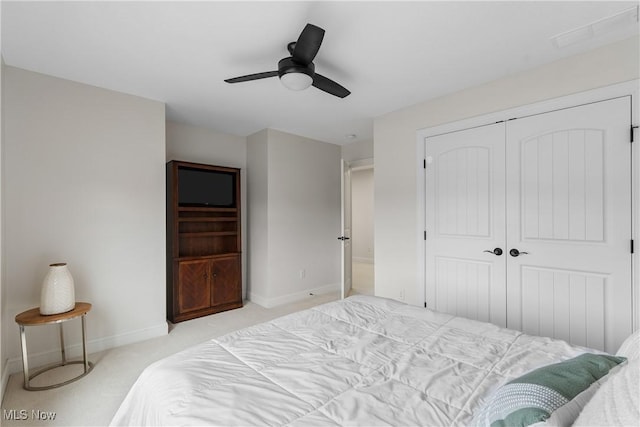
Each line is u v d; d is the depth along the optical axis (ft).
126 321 9.35
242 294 14.44
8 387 6.99
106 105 9.04
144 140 9.71
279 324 5.40
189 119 12.01
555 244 7.55
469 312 9.08
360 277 19.65
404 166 10.66
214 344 4.59
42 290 7.27
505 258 8.37
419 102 10.22
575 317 7.26
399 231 10.79
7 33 6.29
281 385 3.47
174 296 11.28
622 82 6.64
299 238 14.42
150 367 4.03
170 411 3.07
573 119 7.28
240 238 13.42
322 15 5.80
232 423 2.80
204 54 7.21
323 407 3.08
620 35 6.49
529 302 7.97
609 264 6.82
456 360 4.04
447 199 9.57
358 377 3.65
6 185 7.54
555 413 2.27
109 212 9.05
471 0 5.42
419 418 2.91
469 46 6.90
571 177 7.32
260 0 5.37
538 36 6.52
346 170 15.14
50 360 8.08
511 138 8.26
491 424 2.45
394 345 4.53
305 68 6.49
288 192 13.99
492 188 8.61
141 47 6.89
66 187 8.37
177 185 11.55
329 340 4.70
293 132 13.91
